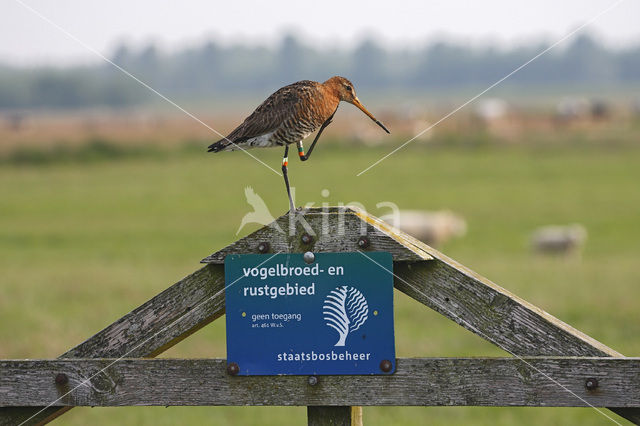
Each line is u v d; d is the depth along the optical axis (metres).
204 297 4.58
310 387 4.49
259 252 4.50
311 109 5.98
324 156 51.81
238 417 9.65
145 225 29.03
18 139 61.88
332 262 4.45
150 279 17.14
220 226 28.27
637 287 15.41
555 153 54.97
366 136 60.50
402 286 4.47
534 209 33.31
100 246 24.25
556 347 4.29
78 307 14.43
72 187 41.88
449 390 4.38
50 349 11.45
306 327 4.48
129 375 4.58
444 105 125.62
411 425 9.14
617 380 4.20
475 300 4.36
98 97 166.88
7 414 4.73
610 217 30.70
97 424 9.30
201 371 4.55
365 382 4.45
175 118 94.81
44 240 25.81
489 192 38.19
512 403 4.31
